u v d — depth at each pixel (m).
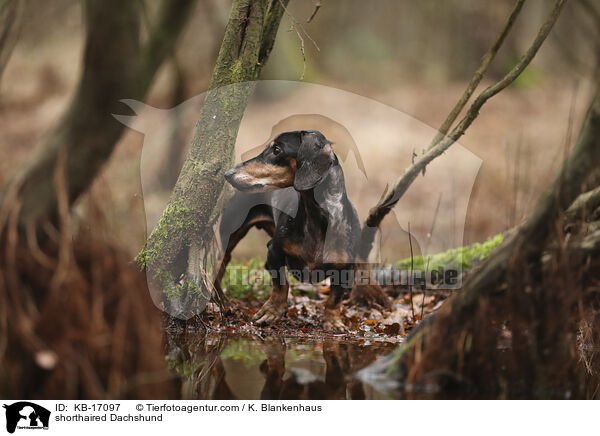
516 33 34.97
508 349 6.00
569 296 5.30
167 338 7.59
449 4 38.88
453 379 5.46
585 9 11.09
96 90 4.78
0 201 4.89
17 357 4.59
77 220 5.07
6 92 25.86
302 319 8.88
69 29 26.80
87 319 4.65
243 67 7.63
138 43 4.87
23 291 4.66
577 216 5.88
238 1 7.54
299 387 5.59
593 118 4.92
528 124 26.78
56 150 4.85
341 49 41.16
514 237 5.33
